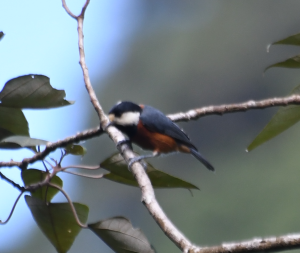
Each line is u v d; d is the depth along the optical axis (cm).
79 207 462
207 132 2088
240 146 2056
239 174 1745
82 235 1549
